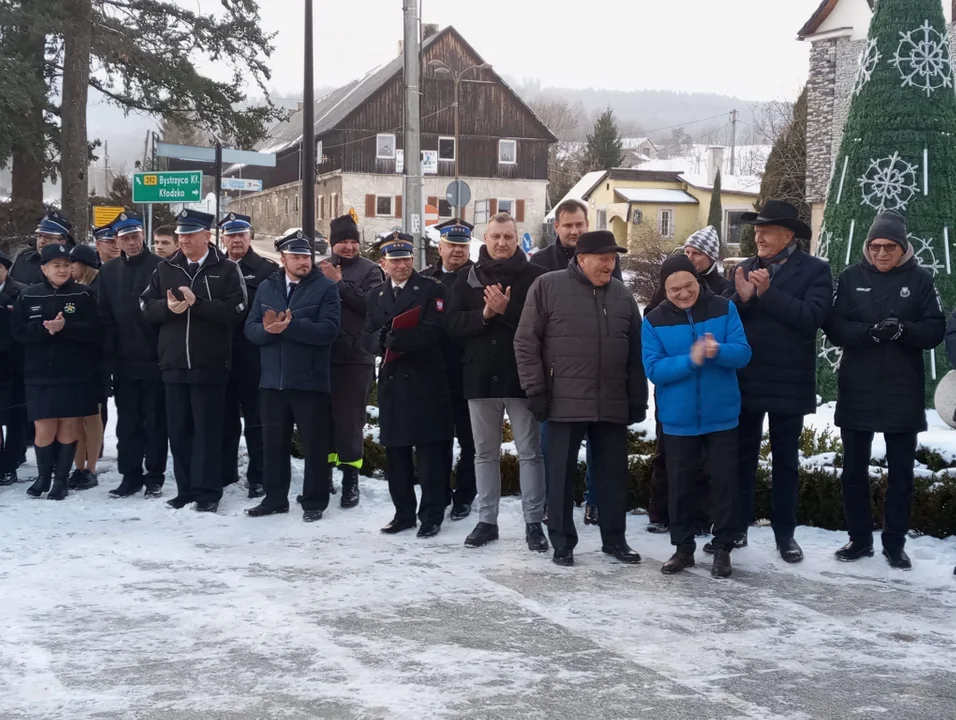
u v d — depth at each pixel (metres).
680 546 6.16
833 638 4.91
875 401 6.20
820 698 4.15
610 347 6.36
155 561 6.22
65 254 8.16
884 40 10.59
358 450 8.01
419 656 4.57
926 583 5.91
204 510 7.70
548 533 6.46
